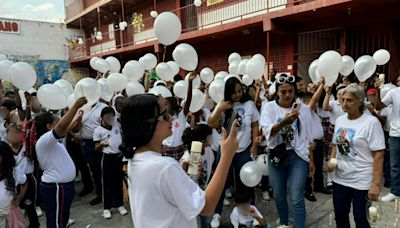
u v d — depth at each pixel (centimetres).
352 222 341
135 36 1667
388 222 340
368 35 790
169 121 140
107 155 405
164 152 335
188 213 123
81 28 2153
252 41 1034
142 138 131
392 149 397
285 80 296
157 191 125
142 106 132
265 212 390
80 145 481
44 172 295
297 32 898
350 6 724
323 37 883
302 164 291
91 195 500
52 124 314
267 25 846
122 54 1582
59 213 295
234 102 338
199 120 409
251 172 304
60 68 2053
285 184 308
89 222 395
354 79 480
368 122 246
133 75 498
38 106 459
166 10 1428
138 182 128
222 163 135
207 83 539
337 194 265
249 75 456
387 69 760
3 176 288
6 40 1858
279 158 295
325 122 467
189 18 1299
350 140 251
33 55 1952
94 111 457
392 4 709
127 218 404
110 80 441
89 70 2162
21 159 339
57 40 2047
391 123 402
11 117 423
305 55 934
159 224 126
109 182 409
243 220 316
